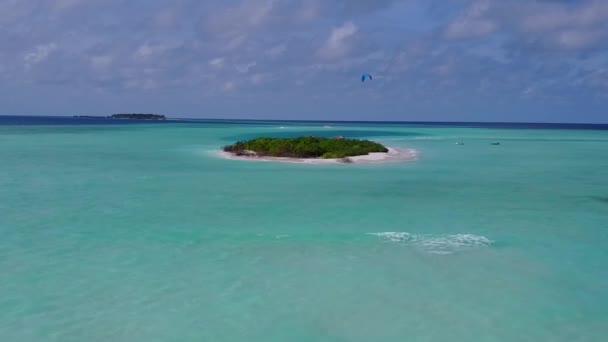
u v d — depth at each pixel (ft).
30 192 70.79
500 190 77.20
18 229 50.11
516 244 46.93
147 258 41.55
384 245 46.01
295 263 40.73
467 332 29.60
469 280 37.47
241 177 87.71
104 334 28.73
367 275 38.19
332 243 46.44
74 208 60.29
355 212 59.82
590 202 67.87
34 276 37.11
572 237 49.73
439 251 44.42
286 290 35.19
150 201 65.26
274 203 64.69
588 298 34.60
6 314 30.91
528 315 31.91
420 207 63.26
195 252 43.34
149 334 28.84
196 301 33.24
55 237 47.42
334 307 32.65
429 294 34.83
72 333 28.78
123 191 72.49
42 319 30.37
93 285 35.58
